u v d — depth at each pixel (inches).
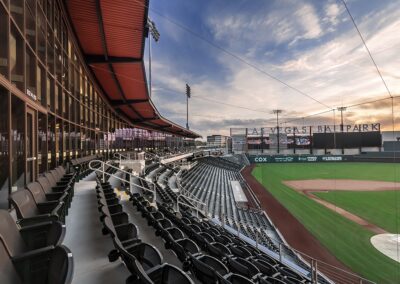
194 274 161.3
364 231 540.4
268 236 523.2
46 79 313.0
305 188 1067.9
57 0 371.6
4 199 186.9
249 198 884.0
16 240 109.5
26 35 247.3
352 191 969.5
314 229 565.9
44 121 308.8
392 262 399.2
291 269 317.1
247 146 2438.5
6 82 185.0
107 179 445.1
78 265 145.2
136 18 408.5
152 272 112.8
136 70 597.6
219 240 288.7
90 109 589.0
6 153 190.1
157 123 1412.4
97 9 387.5
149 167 765.3
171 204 433.7
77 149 481.1
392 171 1450.5
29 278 90.0
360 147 2149.4
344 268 386.0
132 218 257.0
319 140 2293.3
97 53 534.9
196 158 1806.1
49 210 175.6
